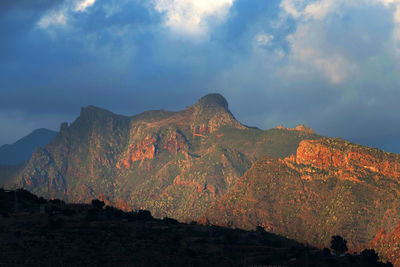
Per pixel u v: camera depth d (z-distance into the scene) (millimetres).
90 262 187500
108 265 187625
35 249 192875
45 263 180625
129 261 194500
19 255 185000
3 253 185375
